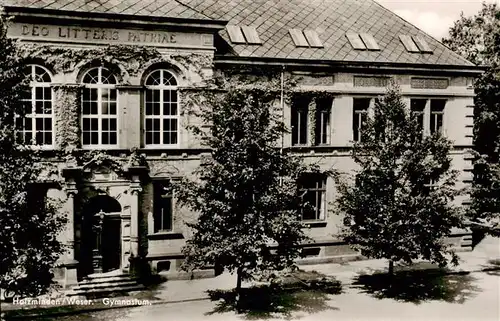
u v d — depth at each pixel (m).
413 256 23.00
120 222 25.70
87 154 24.66
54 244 18.58
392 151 23.59
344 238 24.48
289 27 30.91
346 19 32.88
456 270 28.97
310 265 29.69
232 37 28.89
